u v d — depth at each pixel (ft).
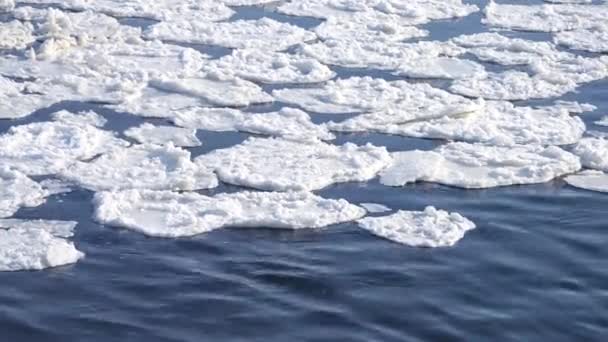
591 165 41.06
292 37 51.96
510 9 57.98
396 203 37.68
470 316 31.30
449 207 37.58
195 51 49.57
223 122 43.27
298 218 35.91
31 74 46.70
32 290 31.83
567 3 59.67
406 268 33.63
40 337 29.73
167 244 34.55
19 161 39.17
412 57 50.26
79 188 37.60
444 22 55.72
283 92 46.24
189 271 33.12
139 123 42.83
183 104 44.73
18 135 40.70
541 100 46.80
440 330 30.55
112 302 31.45
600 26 55.67
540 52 51.67
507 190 38.93
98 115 43.27
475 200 38.14
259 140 41.65
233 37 51.78
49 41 48.75
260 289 32.30
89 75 46.80
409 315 31.22
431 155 40.88
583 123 44.50
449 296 32.24
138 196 36.94
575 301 32.22
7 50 49.29
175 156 39.73
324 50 50.44
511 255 34.60
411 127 43.39
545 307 31.89
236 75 47.60
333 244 34.88
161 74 46.98
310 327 30.48
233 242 34.81
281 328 30.40
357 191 38.40
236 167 39.24
